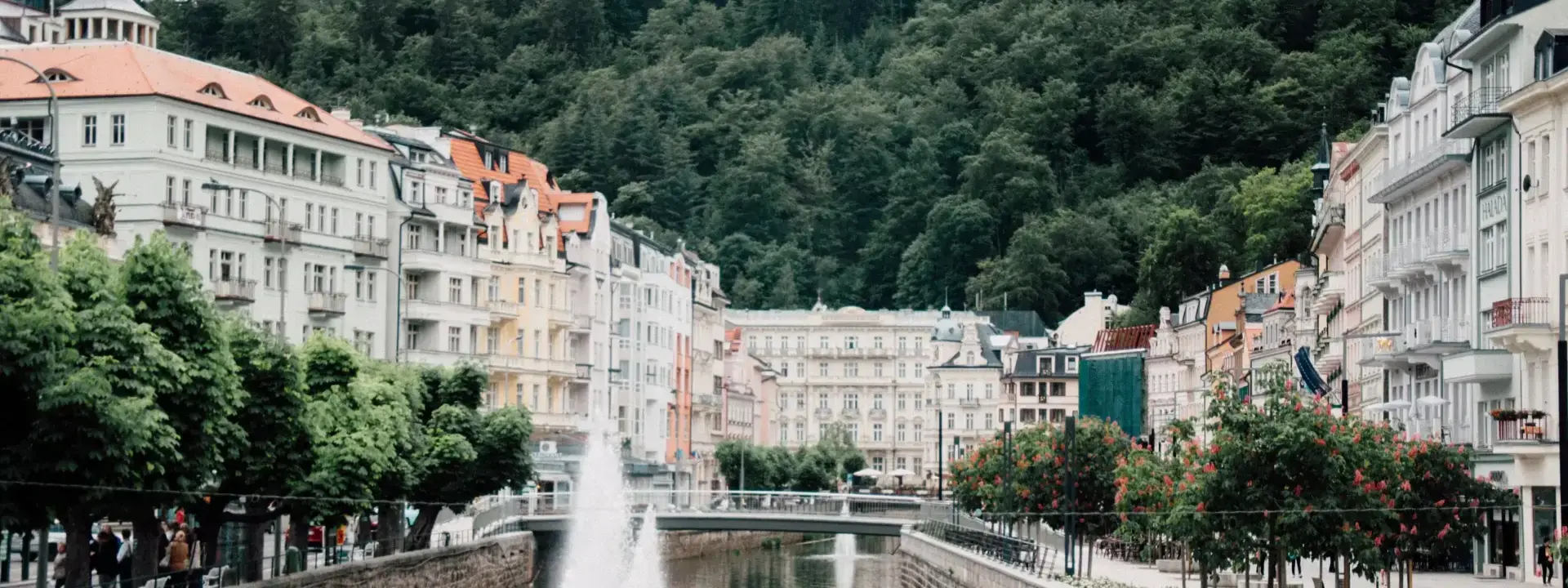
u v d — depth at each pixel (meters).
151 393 58.94
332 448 78.50
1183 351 194.38
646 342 192.25
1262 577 85.56
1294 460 66.44
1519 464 82.56
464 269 152.00
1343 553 66.69
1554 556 58.19
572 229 175.12
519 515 126.50
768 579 137.12
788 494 136.50
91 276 60.19
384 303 142.88
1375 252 112.38
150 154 120.69
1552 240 80.38
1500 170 86.50
